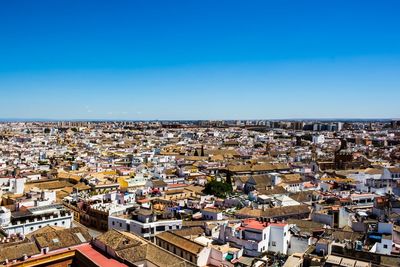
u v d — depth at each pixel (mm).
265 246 134625
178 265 110062
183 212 179625
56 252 123812
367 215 174875
